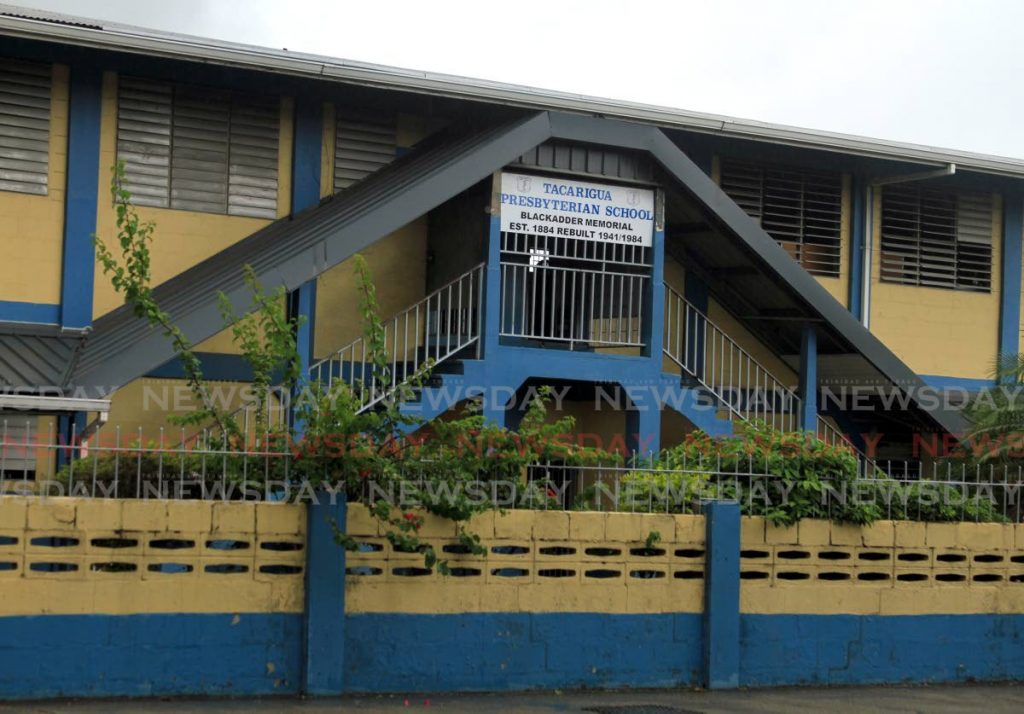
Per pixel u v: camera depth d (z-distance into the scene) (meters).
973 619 11.91
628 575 10.66
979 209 19.70
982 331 19.59
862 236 18.75
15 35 14.09
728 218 15.49
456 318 15.43
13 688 8.82
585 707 9.79
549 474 10.73
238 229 15.67
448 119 16.75
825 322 16.19
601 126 14.87
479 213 14.96
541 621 10.34
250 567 9.51
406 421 9.95
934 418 16.44
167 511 9.27
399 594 9.91
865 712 10.23
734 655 10.88
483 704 9.71
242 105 15.78
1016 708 10.73
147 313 10.05
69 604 8.98
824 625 11.29
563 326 15.40
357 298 15.99
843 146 17.83
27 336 14.34
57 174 14.92
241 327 10.59
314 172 16.02
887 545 11.59
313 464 9.62
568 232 14.95
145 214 15.27
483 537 10.18
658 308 15.30
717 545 10.87
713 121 17.00
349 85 15.87
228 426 9.78
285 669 9.56
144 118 15.32
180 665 9.26
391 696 9.77
